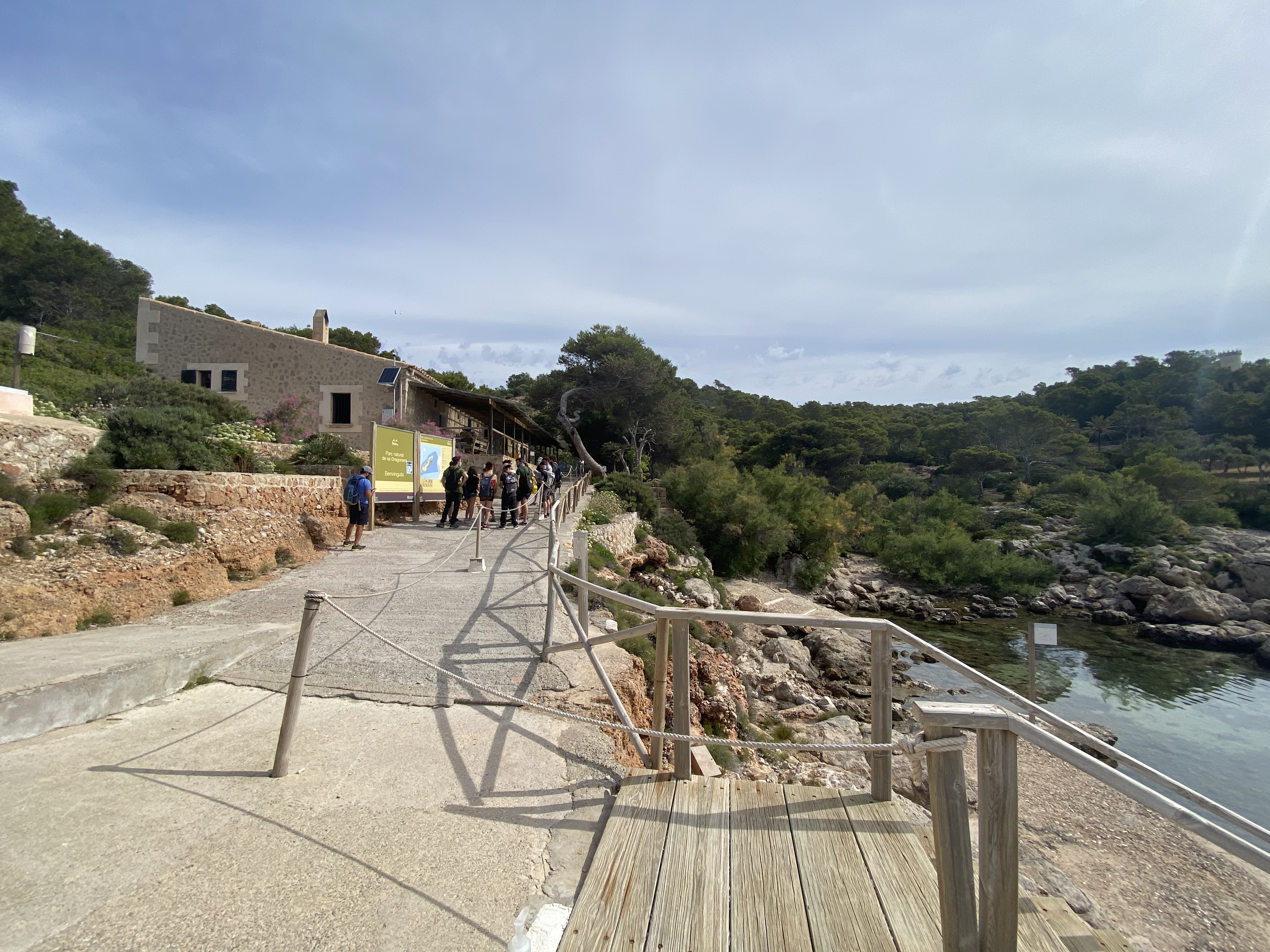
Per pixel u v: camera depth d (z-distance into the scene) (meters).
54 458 9.02
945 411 113.44
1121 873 6.26
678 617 4.14
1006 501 59.56
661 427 44.62
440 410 27.92
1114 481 44.84
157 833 3.24
